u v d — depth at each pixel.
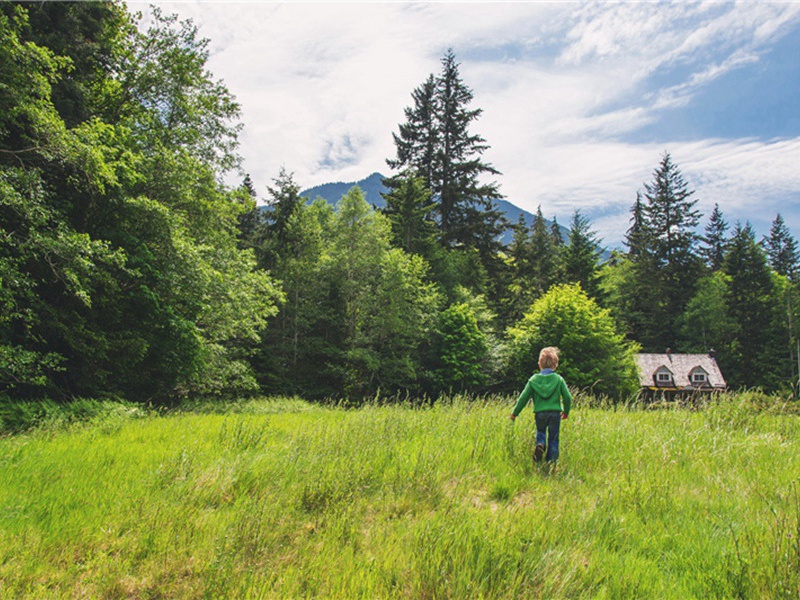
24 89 11.98
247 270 23.05
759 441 6.75
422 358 41.72
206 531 3.52
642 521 3.88
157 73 19.98
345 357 38.03
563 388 5.48
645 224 70.12
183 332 16.72
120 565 3.07
